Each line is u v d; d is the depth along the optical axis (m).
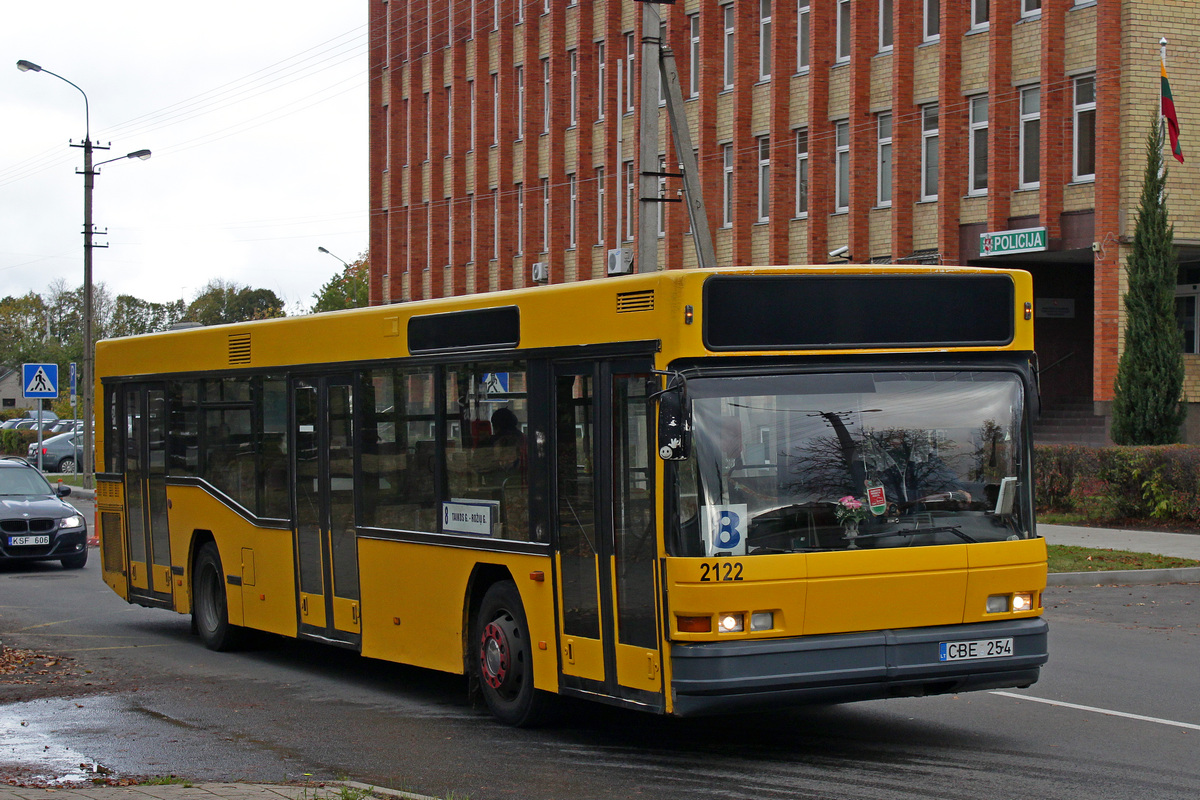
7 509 21.98
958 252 32.53
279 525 12.36
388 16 56.97
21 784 7.81
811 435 8.03
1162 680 11.01
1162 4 28.56
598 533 8.52
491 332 9.63
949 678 8.07
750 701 7.71
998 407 8.45
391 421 10.79
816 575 7.85
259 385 12.73
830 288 8.16
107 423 15.86
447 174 53.94
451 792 7.63
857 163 34.66
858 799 7.32
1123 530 22.91
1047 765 8.07
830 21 35.62
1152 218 26.05
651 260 19.77
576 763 8.37
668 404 7.67
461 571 9.90
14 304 136.62
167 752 8.86
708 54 38.84
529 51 47.97
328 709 10.38
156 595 14.76
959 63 32.34
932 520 8.17
